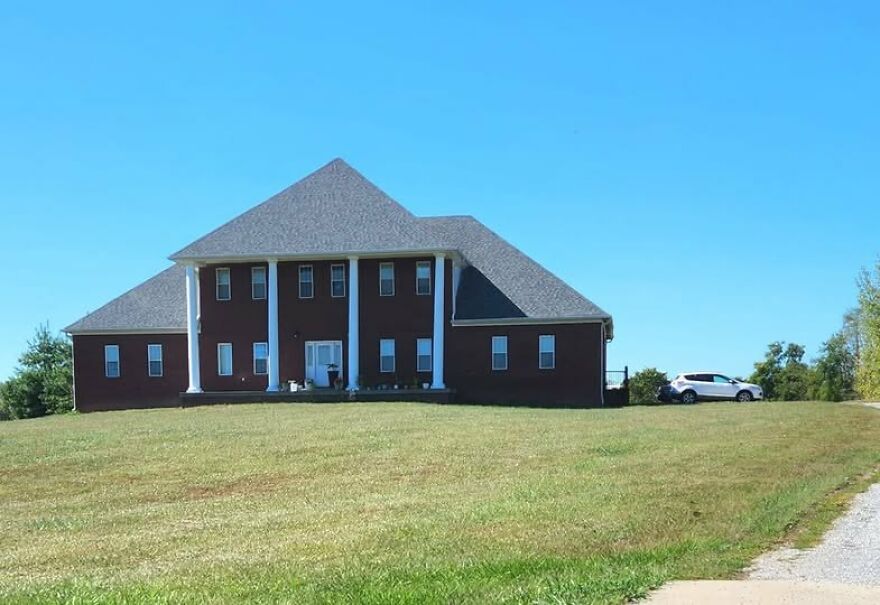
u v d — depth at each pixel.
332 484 16.33
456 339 41.91
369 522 11.84
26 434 26.66
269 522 12.43
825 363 71.00
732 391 46.22
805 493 12.76
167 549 10.91
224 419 30.05
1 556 10.99
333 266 42.69
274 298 41.81
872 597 7.09
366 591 7.75
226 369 43.44
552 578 7.92
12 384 65.38
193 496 15.98
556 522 11.08
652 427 24.41
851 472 15.18
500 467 17.45
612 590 7.34
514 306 42.00
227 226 43.19
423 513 12.37
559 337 41.31
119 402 44.88
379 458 19.16
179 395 43.16
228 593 8.00
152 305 46.00
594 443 20.48
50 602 7.91
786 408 32.66
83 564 10.30
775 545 9.41
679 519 11.03
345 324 42.47
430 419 27.83
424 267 42.00
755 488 13.41
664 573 8.00
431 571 8.55
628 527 10.62
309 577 8.59
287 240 41.97
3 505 15.57
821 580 7.80
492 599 7.27
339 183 44.53
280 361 42.81
